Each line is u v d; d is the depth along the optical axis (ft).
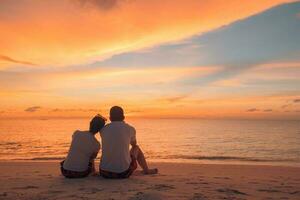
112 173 19.45
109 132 19.88
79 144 20.11
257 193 16.31
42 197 14.74
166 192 15.78
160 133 365.81
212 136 298.97
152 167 34.60
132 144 21.09
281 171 31.45
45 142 192.65
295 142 214.48
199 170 30.86
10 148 145.48
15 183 18.48
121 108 20.71
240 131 432.66
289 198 15.28
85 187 17.01
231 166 36.78
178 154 116.26
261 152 135.03
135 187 16.99
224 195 15.44
